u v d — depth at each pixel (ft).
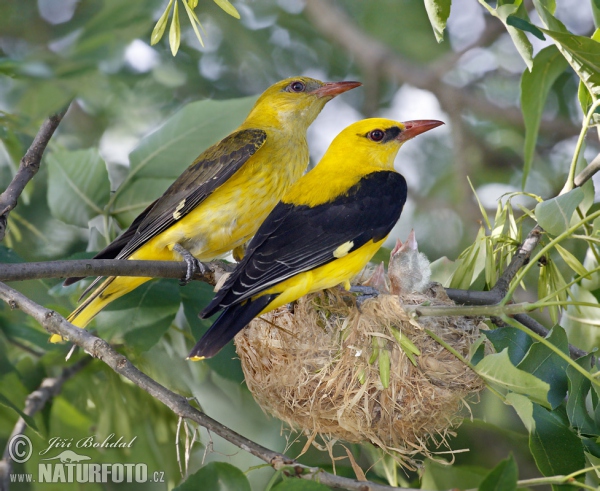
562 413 24.56
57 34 17.08
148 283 30.91
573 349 28.84
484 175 52.49
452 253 50.47
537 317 41.96
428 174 53.67
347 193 28.40
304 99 36.17
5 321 31.17
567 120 52.08
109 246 32.24
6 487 30.76
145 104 43.83
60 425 33.37
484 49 55.52
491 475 18.04
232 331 24.22
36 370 34.40
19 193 27.91
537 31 24.45
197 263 30.32
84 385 34.45
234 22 49.14
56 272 23.88
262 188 33.68
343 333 26.27
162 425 34.37
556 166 51.96
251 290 24.66
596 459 23.30
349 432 26.76
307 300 27.37
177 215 32.19
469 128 54.85
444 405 26.09
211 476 20.56
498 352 24.09
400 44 54.13
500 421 33.45
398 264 29.19
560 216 25.12
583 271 27.96
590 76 26.66
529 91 30.22
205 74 49.11
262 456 21.35
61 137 45.03
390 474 28.30
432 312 24.25
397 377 25.62
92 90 17.17
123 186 33.91
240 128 36.01
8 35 18.98
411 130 31.50
